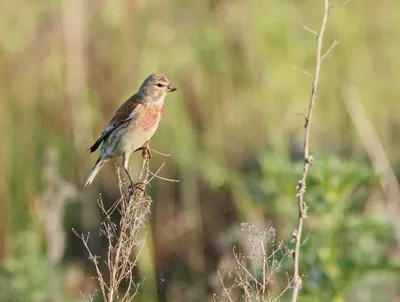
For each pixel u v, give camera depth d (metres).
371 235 9.69
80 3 13.62
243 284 6.65
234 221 13.77
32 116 13.22
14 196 12.64
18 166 12.74
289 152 14.46
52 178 11.16
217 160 13.87
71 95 13.44
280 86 14.67
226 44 14.33
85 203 13.46
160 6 13.92
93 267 12.98
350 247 9.88
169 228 13.87
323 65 15.01
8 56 13.34
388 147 15.23
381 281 11.45
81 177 13.58
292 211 11.26
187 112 13.96
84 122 13.44
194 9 14.20
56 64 13.46
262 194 12.52
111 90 13.60
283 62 14.66
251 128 14.49
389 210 11.61
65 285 11.49
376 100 15.45
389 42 15.47
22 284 10.99
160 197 14.02
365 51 15.37
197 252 13.38
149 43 13.70
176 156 13.84
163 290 12.62
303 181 6.32
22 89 13.30
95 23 13.66
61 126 13.32
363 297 10.97
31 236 11.39
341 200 9.48
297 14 14.87
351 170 9.46
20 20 13.52
